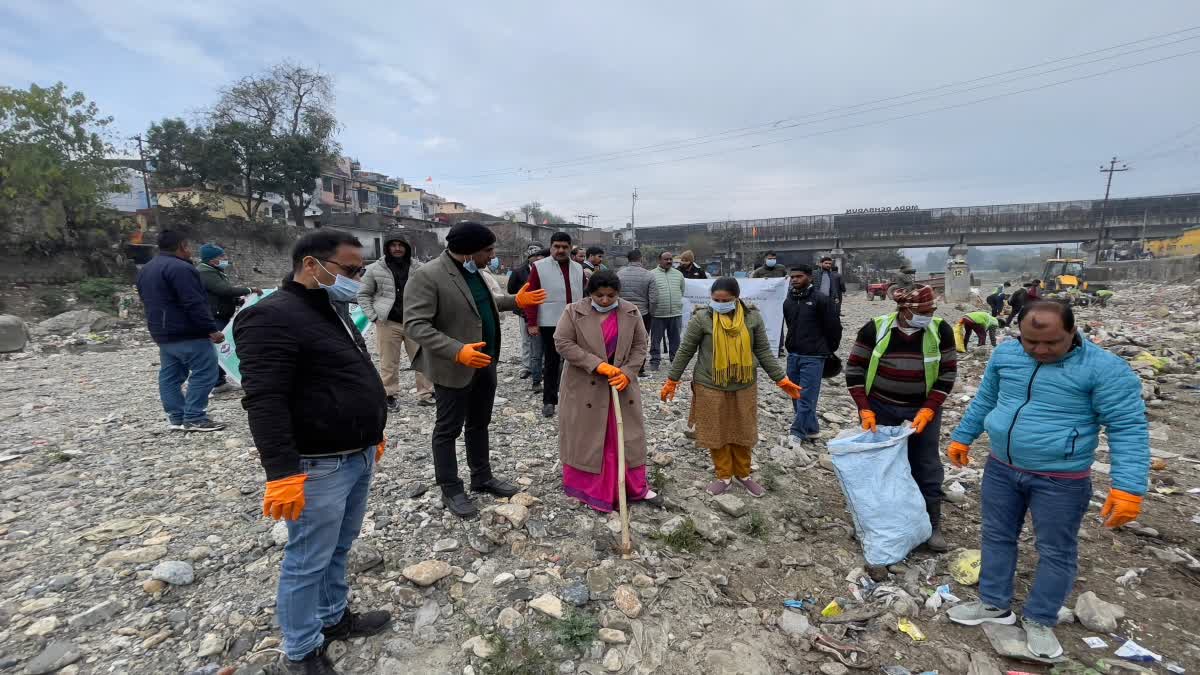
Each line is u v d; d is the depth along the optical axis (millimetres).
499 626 2764
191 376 5590
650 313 7969
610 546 3502
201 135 27578
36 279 16172
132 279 17906
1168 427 6055
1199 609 3000
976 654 2691
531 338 6988
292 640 2301
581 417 3863
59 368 9500
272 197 37906
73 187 17438
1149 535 3742
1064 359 2566
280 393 2035
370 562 3166
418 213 64000
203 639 2609
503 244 44219
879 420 3701
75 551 3320
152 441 5312
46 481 4344
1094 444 2539
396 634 2715
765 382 8117
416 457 4840
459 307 3533
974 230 54656
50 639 2582
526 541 3498
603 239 54312
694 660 2648
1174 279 26875
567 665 2564
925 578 3320
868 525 3385
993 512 2869
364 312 6008
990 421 2799
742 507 4051
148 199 28625
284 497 1994
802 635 2840
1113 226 51281
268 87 28625
